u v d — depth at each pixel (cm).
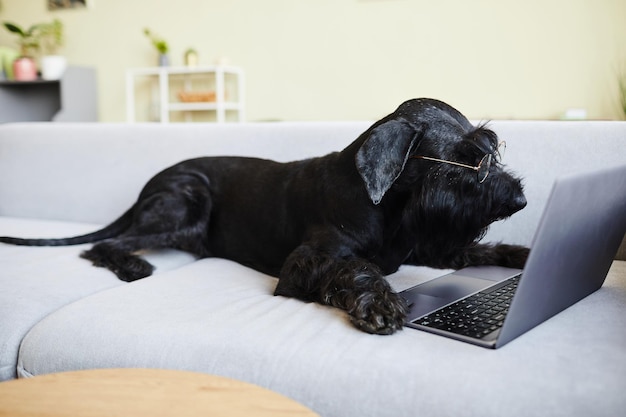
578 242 110
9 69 575
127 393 88
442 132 131
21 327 136
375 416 96
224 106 509
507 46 440
